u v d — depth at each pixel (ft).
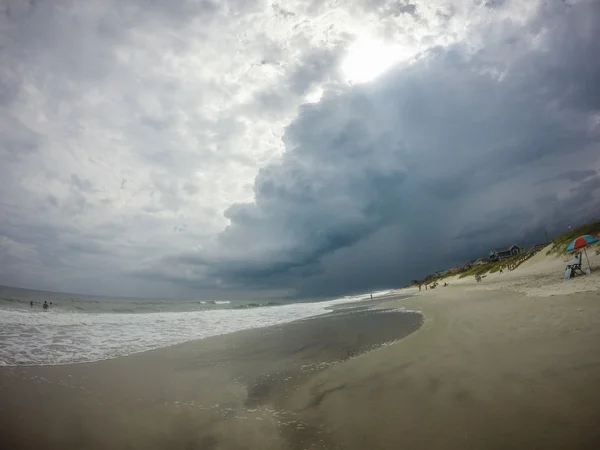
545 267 95.04
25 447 14.01
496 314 35.68
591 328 23.39
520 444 11.17
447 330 31.73
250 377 23.45
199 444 13.96
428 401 15.76
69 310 105.70
